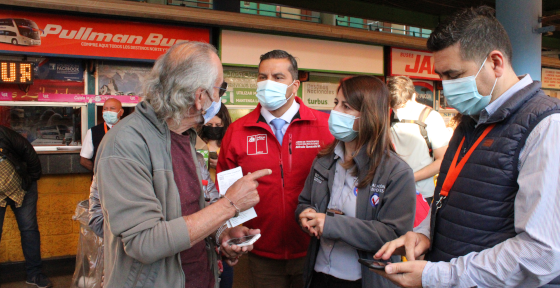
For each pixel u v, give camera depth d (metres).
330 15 5.43
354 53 4.82
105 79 3.93
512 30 4.26
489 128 1.20
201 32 3.96
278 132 2.29
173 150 1.42
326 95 4.95
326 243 1.74
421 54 5.35
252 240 1.59
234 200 1.33
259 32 4.20
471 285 1.08
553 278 1.00
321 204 1.80
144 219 1.17
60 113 3.85
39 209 3.88
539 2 4.28
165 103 1.28
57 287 3.61
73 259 4.04
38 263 3.61
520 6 4.21
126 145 1.21
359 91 1.68
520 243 1.01
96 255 2.45
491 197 1.12
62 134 3.88
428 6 5.57
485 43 1.17
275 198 2.20
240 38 4.11
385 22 5.68
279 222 2.19
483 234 1.14
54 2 3.31
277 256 2.19
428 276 1.13
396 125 3.02
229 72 4.29
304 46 4.48
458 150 1.33
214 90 1.38
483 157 1.16
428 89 5.62
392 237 1.55
